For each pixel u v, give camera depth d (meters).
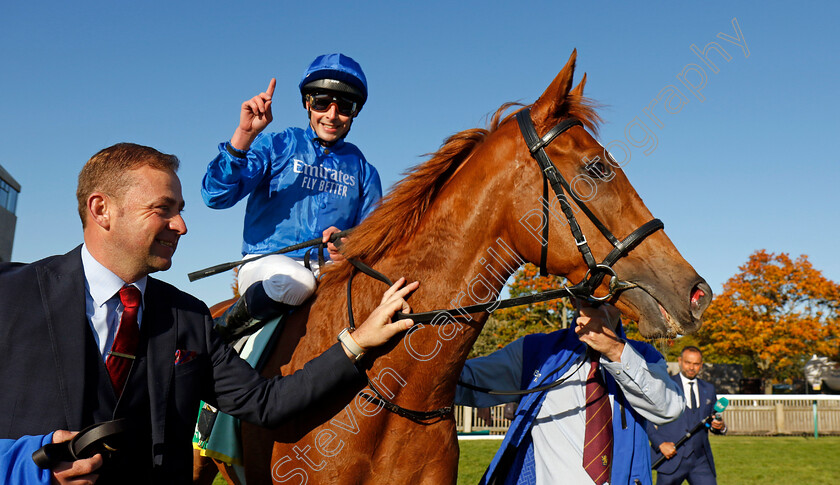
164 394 1.49
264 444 1.86
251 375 1.69
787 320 23.89
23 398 1.32
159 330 1.54
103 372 1.42
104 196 1.43
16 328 1.36
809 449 10.29
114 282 1.47
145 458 1.47
